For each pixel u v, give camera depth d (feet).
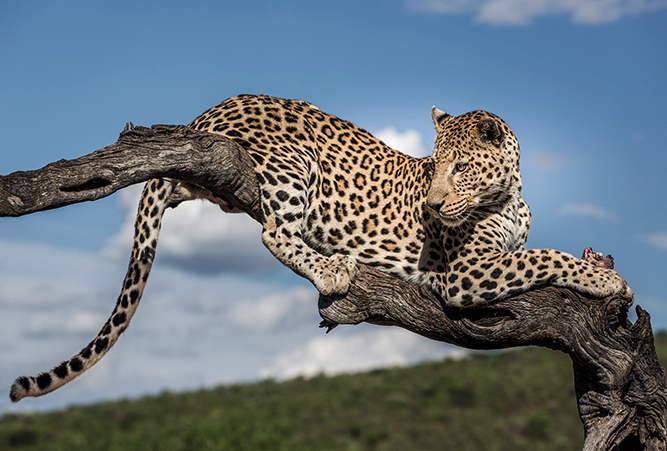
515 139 16.65
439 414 108.99
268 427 100.68
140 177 11.32
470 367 145.89
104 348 13.53
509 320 13.66
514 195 16.33
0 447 98.73
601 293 13.17
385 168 16.94
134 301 14.19
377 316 14.40
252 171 13.88
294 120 15.96
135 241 14.53
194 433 96.68
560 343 13.41
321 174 15.87
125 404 127.34
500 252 14.99
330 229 16.16
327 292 13.88
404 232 16.37
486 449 91.09
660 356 108.06
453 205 15.15
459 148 15.52
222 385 147.23
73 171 10.35
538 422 98.22
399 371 150.71
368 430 103.19
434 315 14.11
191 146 12.00
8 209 9.62
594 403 13.65
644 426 13.62
